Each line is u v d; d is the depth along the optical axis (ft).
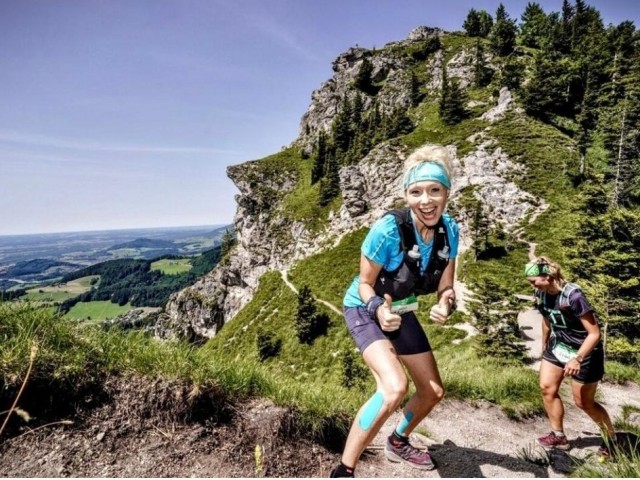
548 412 14.49
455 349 109.81
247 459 9.62
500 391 19.43
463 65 392.88
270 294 233.55
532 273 13.88
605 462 9.19
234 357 12.57
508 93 280.92
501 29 382.63
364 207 266.98
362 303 9.37
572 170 195.00
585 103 248.32
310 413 11.43
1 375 8.64
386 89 438.40
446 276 9.19
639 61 269.64
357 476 10.29
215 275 351.05
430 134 287.48
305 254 284.61
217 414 10.47
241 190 395.96
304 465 10.18
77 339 10.59
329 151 384.47
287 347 172.35
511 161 209.97
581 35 354.33
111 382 10.03
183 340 11.94
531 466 12.53
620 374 30.17
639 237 82.64
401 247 8.54
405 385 7.97
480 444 14.24
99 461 8.38
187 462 8.97
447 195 8.59
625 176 164.96
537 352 95.20
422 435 14.33
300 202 347.15
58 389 9.30
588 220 92.58
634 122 179.52
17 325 9.95
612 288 76.02
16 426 8.48
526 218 181.16
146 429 9.46
